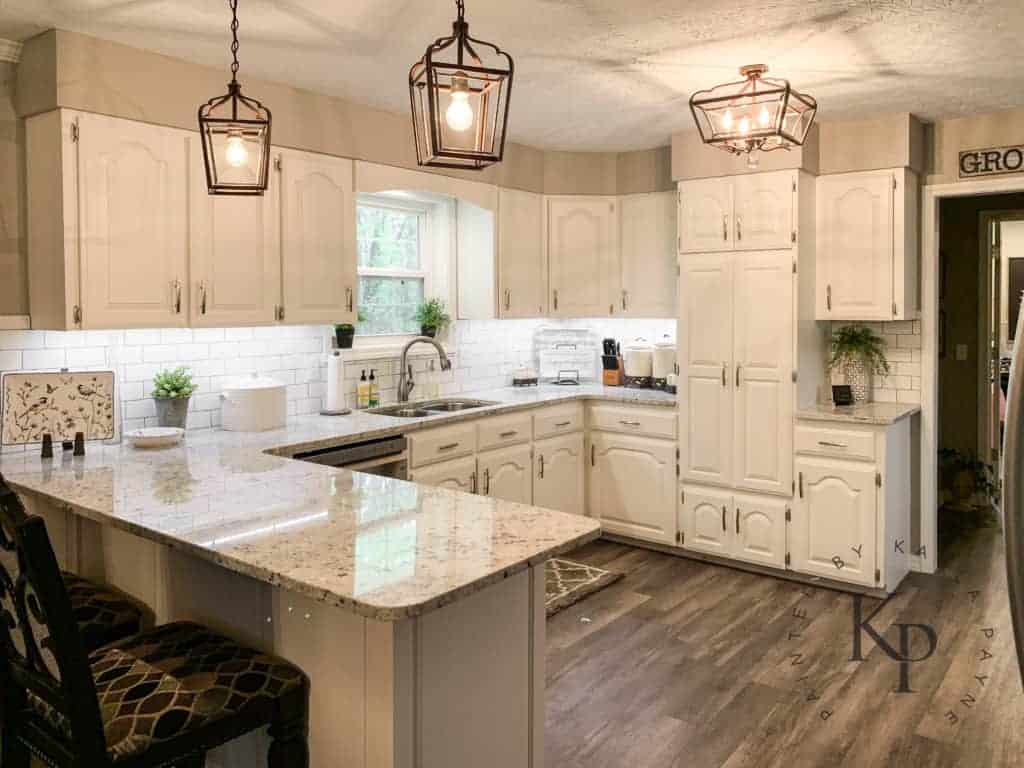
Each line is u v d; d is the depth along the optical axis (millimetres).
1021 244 7461
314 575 1666
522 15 2771
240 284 3496
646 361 5305
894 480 4203
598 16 2777
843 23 2848
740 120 2846
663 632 3682
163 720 1608
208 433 3598
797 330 4316
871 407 4449
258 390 3635
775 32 2945
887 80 3547
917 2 2650
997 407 6133
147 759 1577
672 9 2705
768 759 2652
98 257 3025
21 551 1515
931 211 4418
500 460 4500
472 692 1893
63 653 1502
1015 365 728
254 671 1813
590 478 5172
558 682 3191
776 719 2904
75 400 3043
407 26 2869
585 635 3650
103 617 2207
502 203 4867
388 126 4113
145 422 3527
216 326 3428
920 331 4523
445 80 1738
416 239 4992
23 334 3154
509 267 4949
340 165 3883
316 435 3549
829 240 4426
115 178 3066
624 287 5203
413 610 1505
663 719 2908
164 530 1978
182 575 2238
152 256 3191
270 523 2051
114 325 3088
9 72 3055
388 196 4758
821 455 4246
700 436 4676
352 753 1805
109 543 2484
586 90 3711
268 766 1807
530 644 2059
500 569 1713
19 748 1810
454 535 1953
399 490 2434
